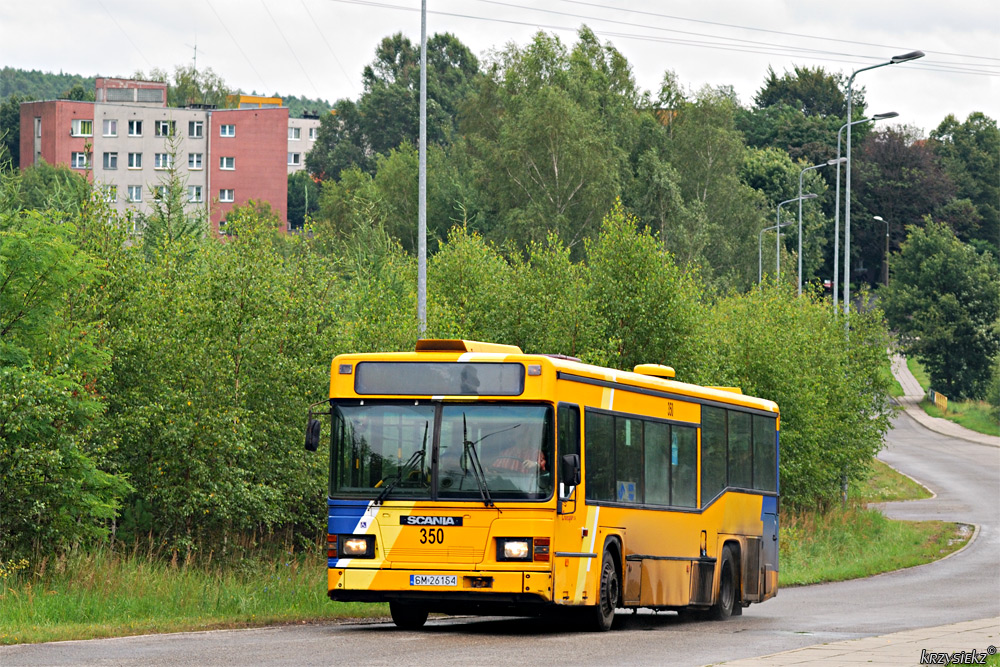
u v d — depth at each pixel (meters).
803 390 60.44
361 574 24.28
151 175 180.12
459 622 28.92
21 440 28.20
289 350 34.12
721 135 136.88
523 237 117.31
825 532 61.53
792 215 185.00
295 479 33.91
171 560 31.81
